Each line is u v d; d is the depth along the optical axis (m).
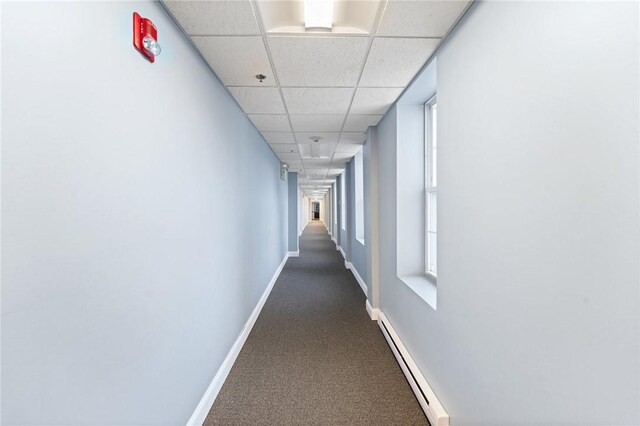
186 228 1.56
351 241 6.39
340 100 2.55
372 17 1.44
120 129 1.02
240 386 2.17
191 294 1.63
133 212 1.09
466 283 1.40
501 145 1.12
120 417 1.03
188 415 1.60
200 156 1.75
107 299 0.96
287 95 2.41
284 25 1.52
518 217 1.03
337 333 3.12
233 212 2.48
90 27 0.88
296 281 5.34
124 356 1.05
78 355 0.84
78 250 0.83
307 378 2.27
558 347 0.87
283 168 6.45
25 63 0.68
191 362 1.63
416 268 2.68
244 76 2.04
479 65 1.26
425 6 1.34
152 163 1.22
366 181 3.94
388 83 2.20
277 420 1.82
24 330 0.68
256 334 3.09
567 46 0.82
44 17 0.73
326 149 4.86
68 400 0.80
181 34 1.50
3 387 0.64
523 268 1.01
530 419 0.98
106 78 0.95
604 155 0.72
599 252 0.74
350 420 1.82
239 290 2.69
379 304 3.49
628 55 0.66
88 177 0.87
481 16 1.25
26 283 0.68
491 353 1.20
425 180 2.62
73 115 0.81
